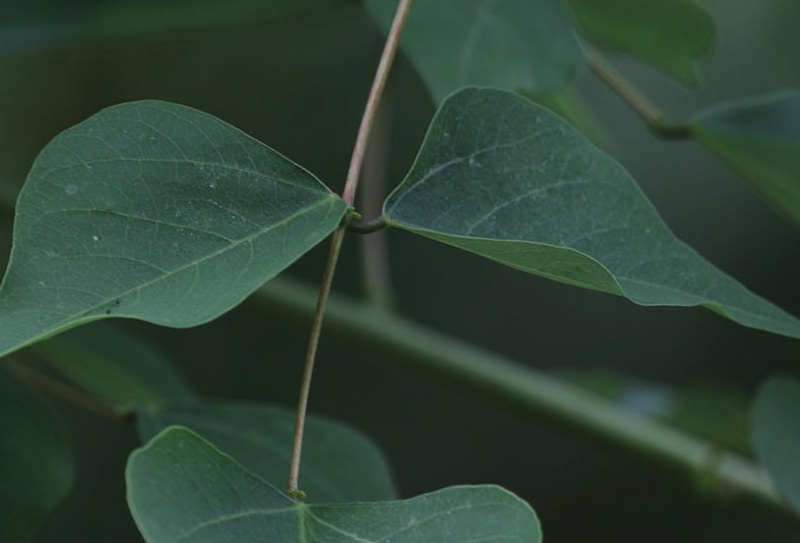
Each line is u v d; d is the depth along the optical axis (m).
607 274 0.48
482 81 0.56
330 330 0.70
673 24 0.63
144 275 0.47
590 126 0.71
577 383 0.88
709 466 0.68
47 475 0.55
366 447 0.56
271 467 0.55
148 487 0.46
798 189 0.62
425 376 0.71
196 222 0.48
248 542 0.46
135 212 0.48
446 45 0.56
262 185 0.49
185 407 0.56
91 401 0.56
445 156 0.51
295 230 0.48
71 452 0.55
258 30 0.63
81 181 0.48
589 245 0.51
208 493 0.46
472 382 0.71
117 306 0.47
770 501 0.68
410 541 0.47
